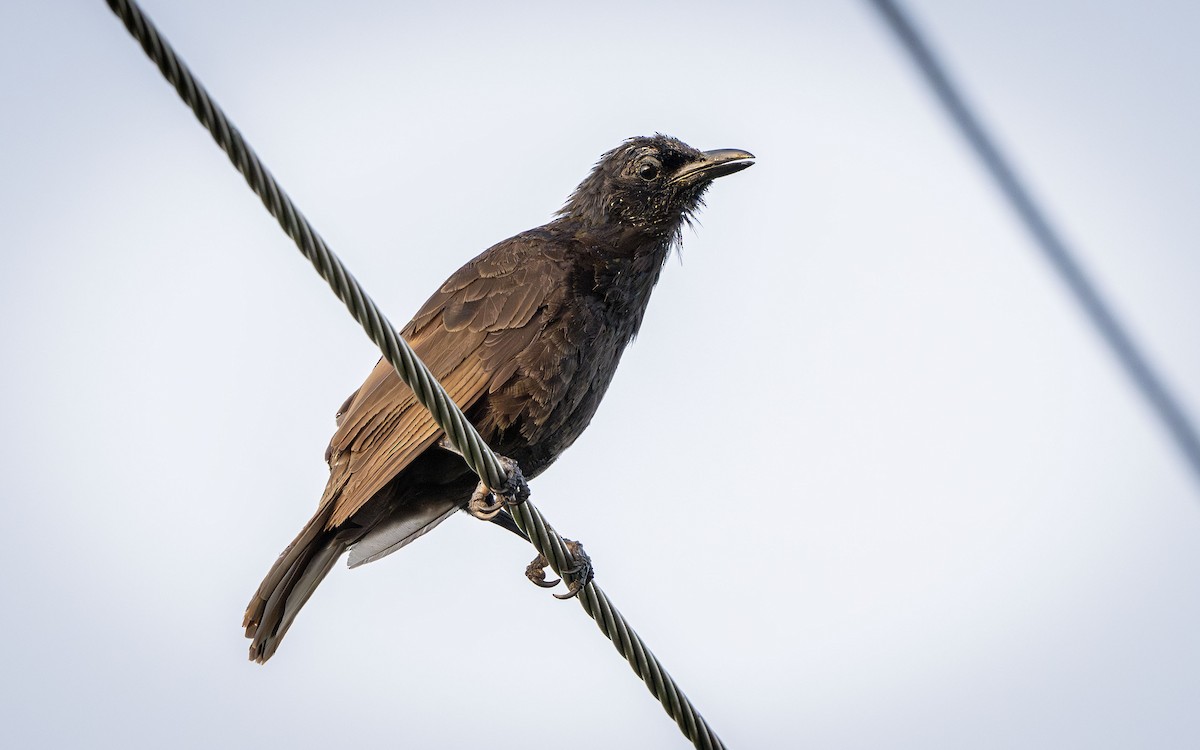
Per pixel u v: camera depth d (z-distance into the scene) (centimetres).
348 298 871
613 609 998
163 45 718
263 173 792
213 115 754
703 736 1021
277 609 1165
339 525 1175
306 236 831
